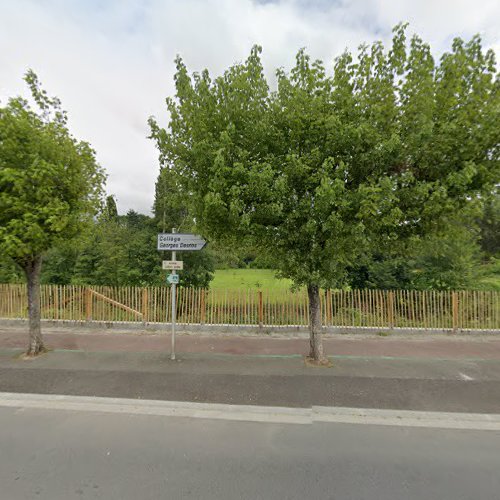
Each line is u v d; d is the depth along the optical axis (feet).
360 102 15.55
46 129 19.12
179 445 10.89
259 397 14.75
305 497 8.38
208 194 14.25
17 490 8.55
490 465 9.87
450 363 19.56
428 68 14.93
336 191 13.94
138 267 39.78
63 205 18.03
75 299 29.50
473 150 14.64
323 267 16.53
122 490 8.59
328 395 14.99
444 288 33.45
